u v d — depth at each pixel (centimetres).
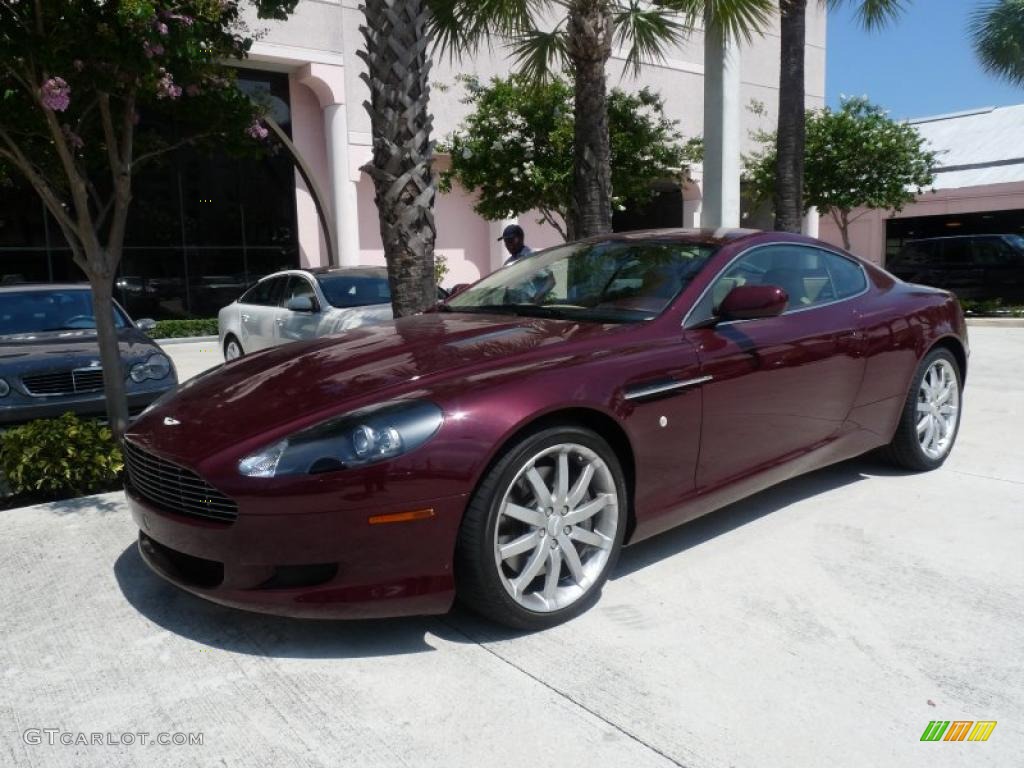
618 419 309
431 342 343
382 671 271
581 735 235
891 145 1498
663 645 285
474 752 228
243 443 276
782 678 263
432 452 267
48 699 259
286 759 227
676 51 1981
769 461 380
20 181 1465
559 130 1069
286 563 266
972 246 1500
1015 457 514
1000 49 1881
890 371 440
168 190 1577
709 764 222
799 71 1098
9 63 440
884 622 298
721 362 348
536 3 827
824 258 438
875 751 226
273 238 1694
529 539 290
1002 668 267
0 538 399
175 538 288
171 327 1531
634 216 2331
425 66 550
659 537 385
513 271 447
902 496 438
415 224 553
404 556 268
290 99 1619
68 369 596
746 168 1883
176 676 271
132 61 437
